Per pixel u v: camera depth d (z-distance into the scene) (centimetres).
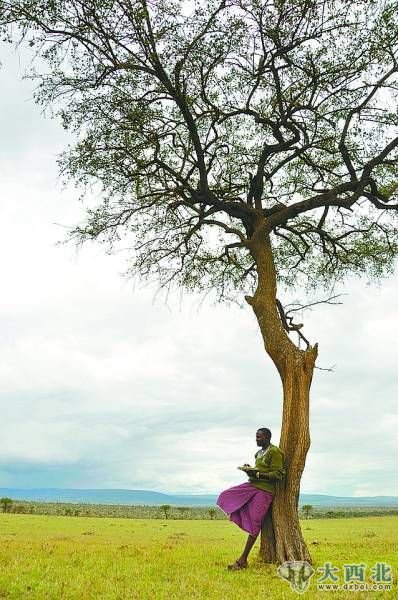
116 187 1619
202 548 1681
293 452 1223
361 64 1514
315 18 1437
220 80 1545
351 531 3198
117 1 1349
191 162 1580
